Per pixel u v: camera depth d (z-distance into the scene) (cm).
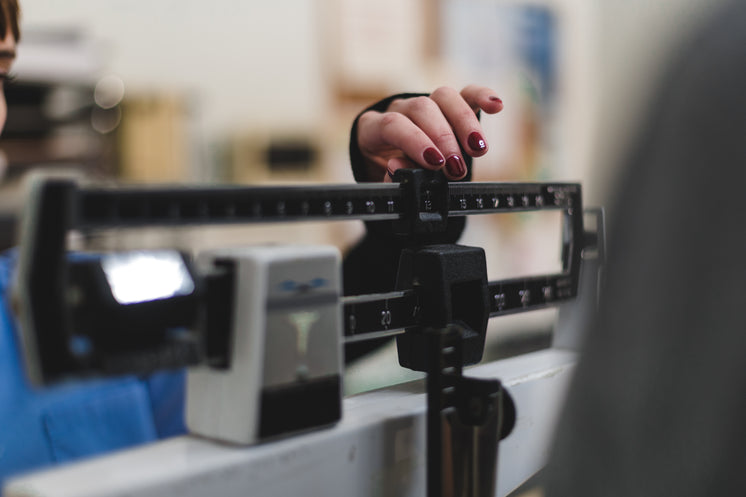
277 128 292
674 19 53
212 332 60
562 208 91
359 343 109
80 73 217
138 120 253
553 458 56
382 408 71
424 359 75
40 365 51
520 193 87
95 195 54
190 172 269
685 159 49
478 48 336
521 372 81
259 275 59
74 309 53
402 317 75
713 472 49
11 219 196
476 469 67
